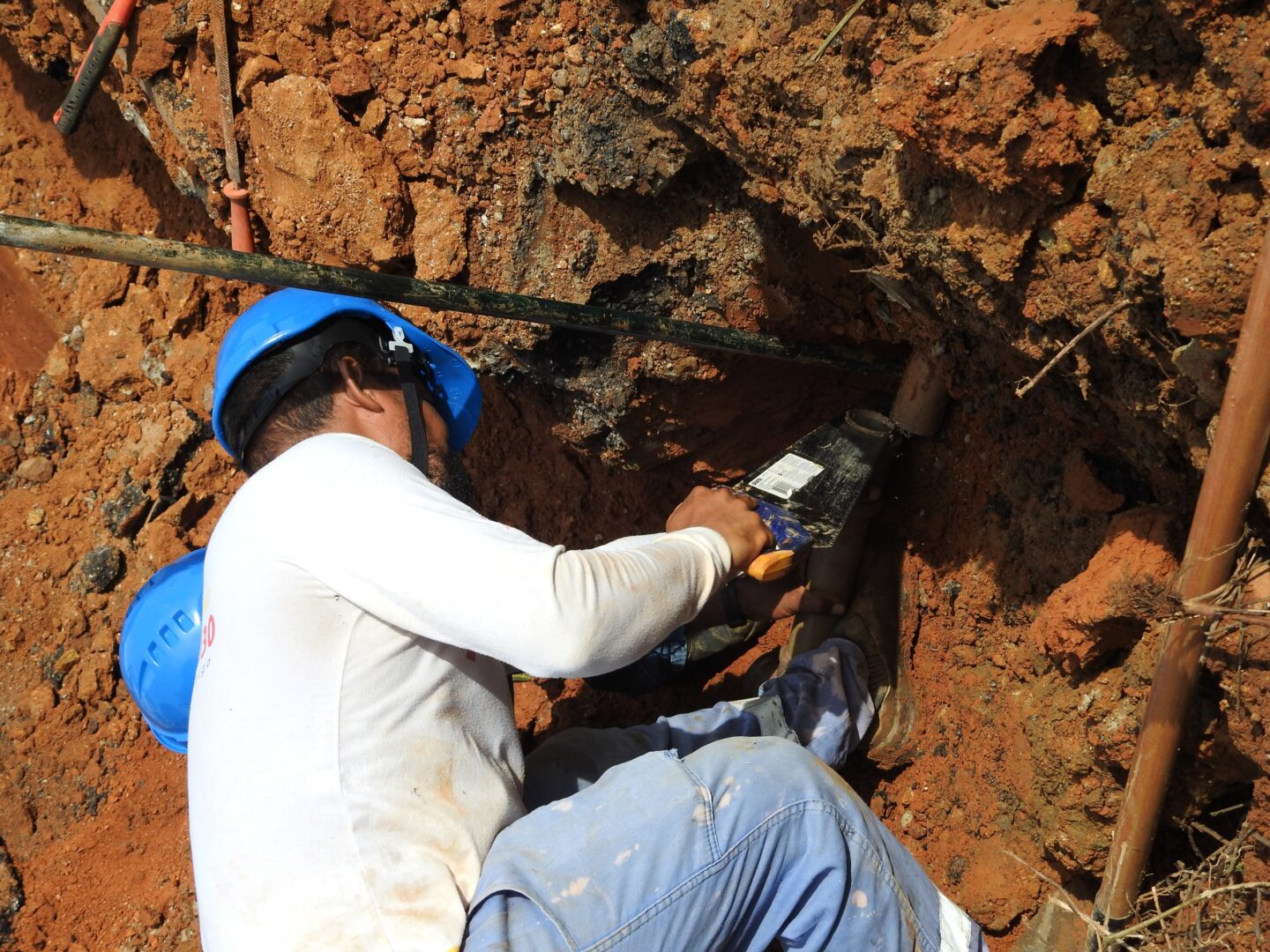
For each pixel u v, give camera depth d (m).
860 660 2.52
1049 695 2.12
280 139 2.72
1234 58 1.29
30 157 4.42
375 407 1.83
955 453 2.48
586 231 2.62
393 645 1.50
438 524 1.44
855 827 1.69
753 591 2.67
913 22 1.72
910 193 1.75
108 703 3.88
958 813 2.42
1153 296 1.46
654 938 1.54
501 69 2.50
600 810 1.59
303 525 1.47
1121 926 1.76
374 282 1.87
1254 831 1.57
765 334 2.48
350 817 1.46
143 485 3.99
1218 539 1.40
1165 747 1.58
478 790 1.58
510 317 2.12
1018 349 1.81
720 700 2.91
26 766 3.79
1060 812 2.03
